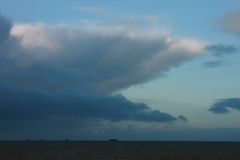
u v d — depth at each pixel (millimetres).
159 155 156875
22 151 179000
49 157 136500
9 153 158750
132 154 162750
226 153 172125
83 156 145125
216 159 133625
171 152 183750
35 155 147250
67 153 165750
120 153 171875
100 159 130625
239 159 136000
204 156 149875
